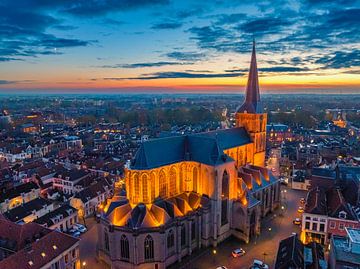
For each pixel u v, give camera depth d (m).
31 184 143.00
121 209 91.31
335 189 118.25
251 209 104.56
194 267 89.88
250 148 138.12
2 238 87.75
